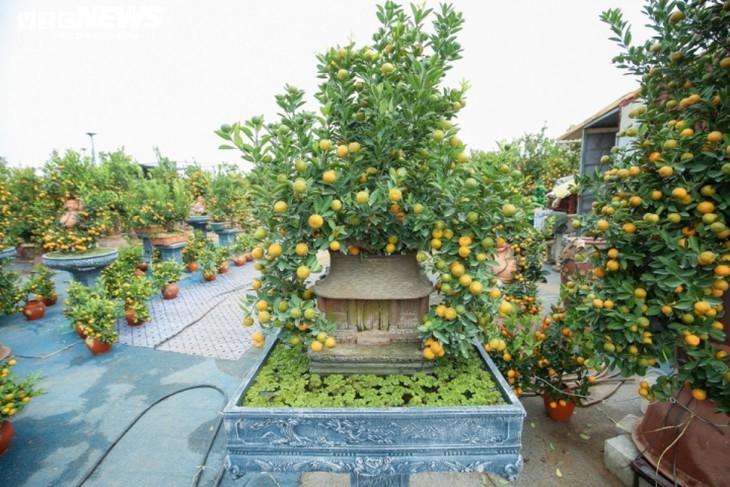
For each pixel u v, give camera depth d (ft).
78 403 11.21
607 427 9.85
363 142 5.16
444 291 4.78
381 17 5.45
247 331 17.03
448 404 4.67
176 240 27.22
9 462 8.78
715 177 5.11
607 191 6.75
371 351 5.29
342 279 5.20
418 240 5.09
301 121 4.76
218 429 9.96
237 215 36.32
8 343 15.46
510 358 9.75
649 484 7.45
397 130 4.74
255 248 5.21
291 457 4.53
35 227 26.76
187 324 17.75
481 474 8.41
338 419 4.40
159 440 9.56
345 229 4.78
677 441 7.01
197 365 13.67
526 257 13.60
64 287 23.89
